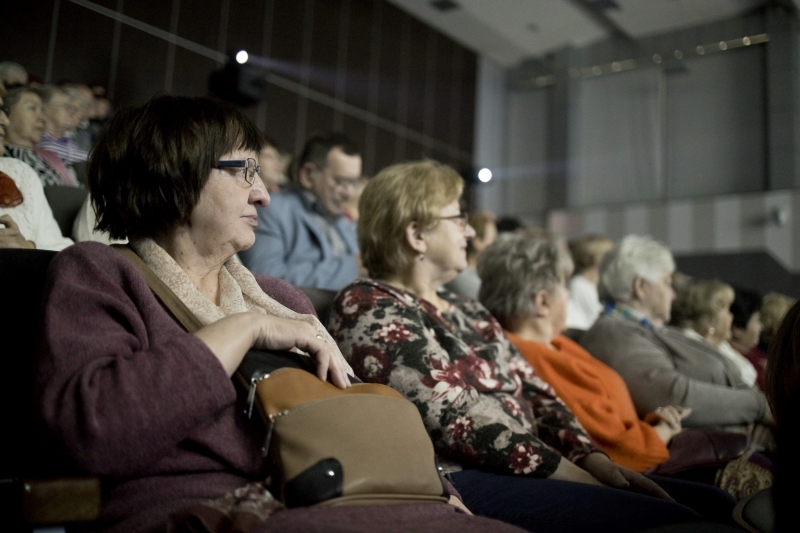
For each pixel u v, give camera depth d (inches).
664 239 323.0
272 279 58.7
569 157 354.9
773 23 309.0
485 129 360.2
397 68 313.9
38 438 39.4
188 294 47.2
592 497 56.2
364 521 38.3
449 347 69.1
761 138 310.7
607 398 86.6
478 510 57.7
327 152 127.6
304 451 40.1
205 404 39.9
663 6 317.4
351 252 130.0
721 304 131.4
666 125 334.6
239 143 50.4
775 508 34.6
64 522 35.3
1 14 179.9
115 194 48.6
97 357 40.5
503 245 90.8
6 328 45.3
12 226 72.8
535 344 86.6
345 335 65.3
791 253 293.1
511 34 345.1
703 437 85.3
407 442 43.1
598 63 351.9
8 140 99.7
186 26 229.6
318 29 278.8
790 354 51.7
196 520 38.3
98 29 203.5
